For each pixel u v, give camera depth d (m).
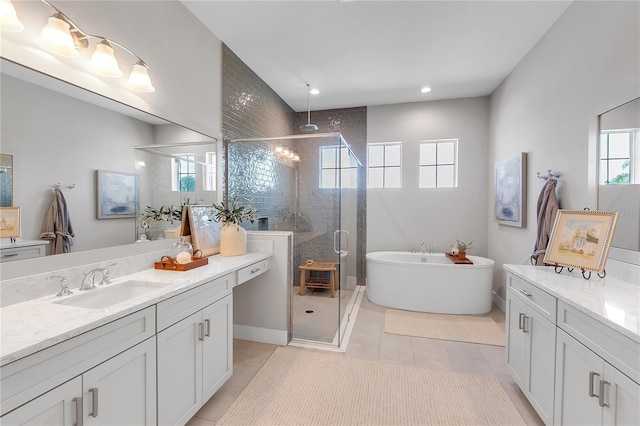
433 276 3.55
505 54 3.04
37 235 1.38
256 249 2.78
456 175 4.38
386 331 3.03
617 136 1.80
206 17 2.46
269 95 3.88
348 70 3.42
